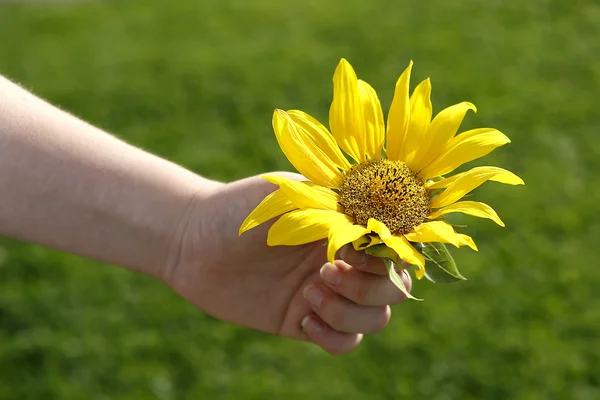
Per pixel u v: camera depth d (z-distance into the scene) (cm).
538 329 105
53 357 102
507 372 100
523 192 135
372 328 69
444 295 111
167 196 71
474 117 162
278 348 103
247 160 147
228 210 71
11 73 193
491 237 123
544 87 176
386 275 65
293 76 184
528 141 152
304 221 59
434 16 224
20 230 69
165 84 182
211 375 100
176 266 73
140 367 101
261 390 99
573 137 154
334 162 63
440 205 62
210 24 226
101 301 109
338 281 66
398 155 64
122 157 71
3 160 68
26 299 108
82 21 231
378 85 183
